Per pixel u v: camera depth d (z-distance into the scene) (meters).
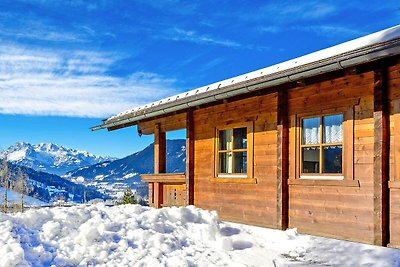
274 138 7.58
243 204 8.20
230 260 5.23
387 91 5.78
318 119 6.88
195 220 6.66
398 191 5.57
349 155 6.27
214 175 8.99
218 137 9.02
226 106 8.80
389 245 5.60
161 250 5.25
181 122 10.45
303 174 7.02
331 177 6.56
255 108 8.05
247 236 6.34
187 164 9.73
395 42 4.79
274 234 6.55
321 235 6.59
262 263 5.19
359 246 5.68
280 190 7.22
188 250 5.44
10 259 4.18
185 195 10.02
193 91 9.24
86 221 5.78
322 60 5.66
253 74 7.82
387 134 5.75
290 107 7.30
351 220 6.18
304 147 7.09
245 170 8.33
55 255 4.65
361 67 5.84
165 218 6.45
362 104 6.14
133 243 5.30
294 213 7.09
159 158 11.21
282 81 6.41
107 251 4.96
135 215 6.37
